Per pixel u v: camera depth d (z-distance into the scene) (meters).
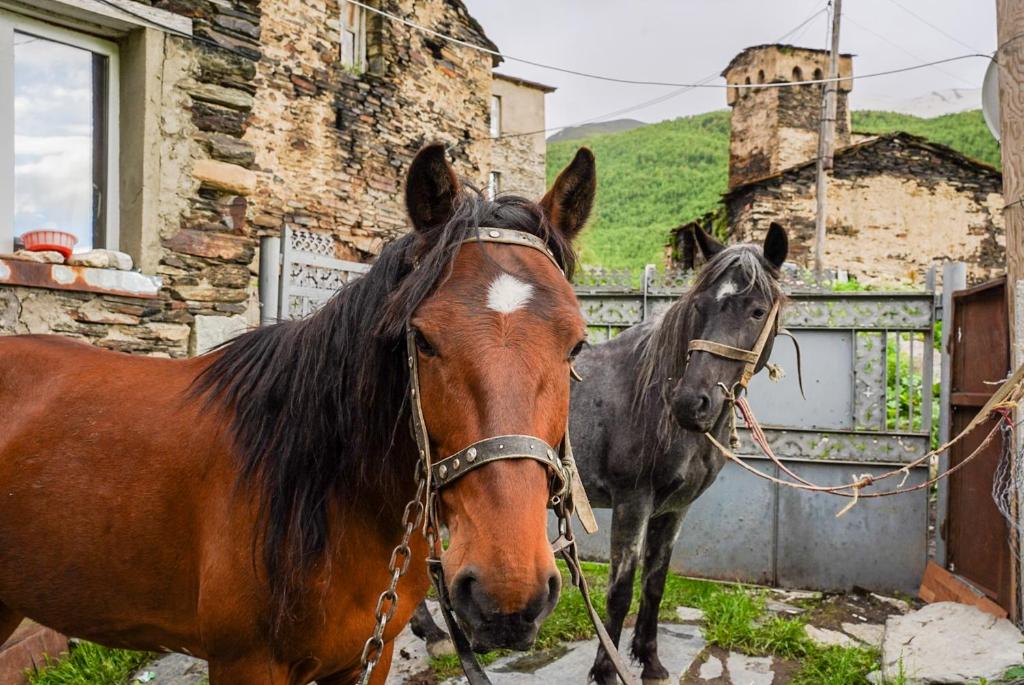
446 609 1.52
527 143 19.66
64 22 3.42
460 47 11.83
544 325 1.46
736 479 5.10
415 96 11.08
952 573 4.47
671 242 20.06
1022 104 3.63
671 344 3.25
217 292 3.87
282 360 1.85
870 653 3.67
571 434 3.49
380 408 1.70
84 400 2.03
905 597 4.74
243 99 3.91
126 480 1.88
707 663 3.64
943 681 3.07
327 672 1.86
